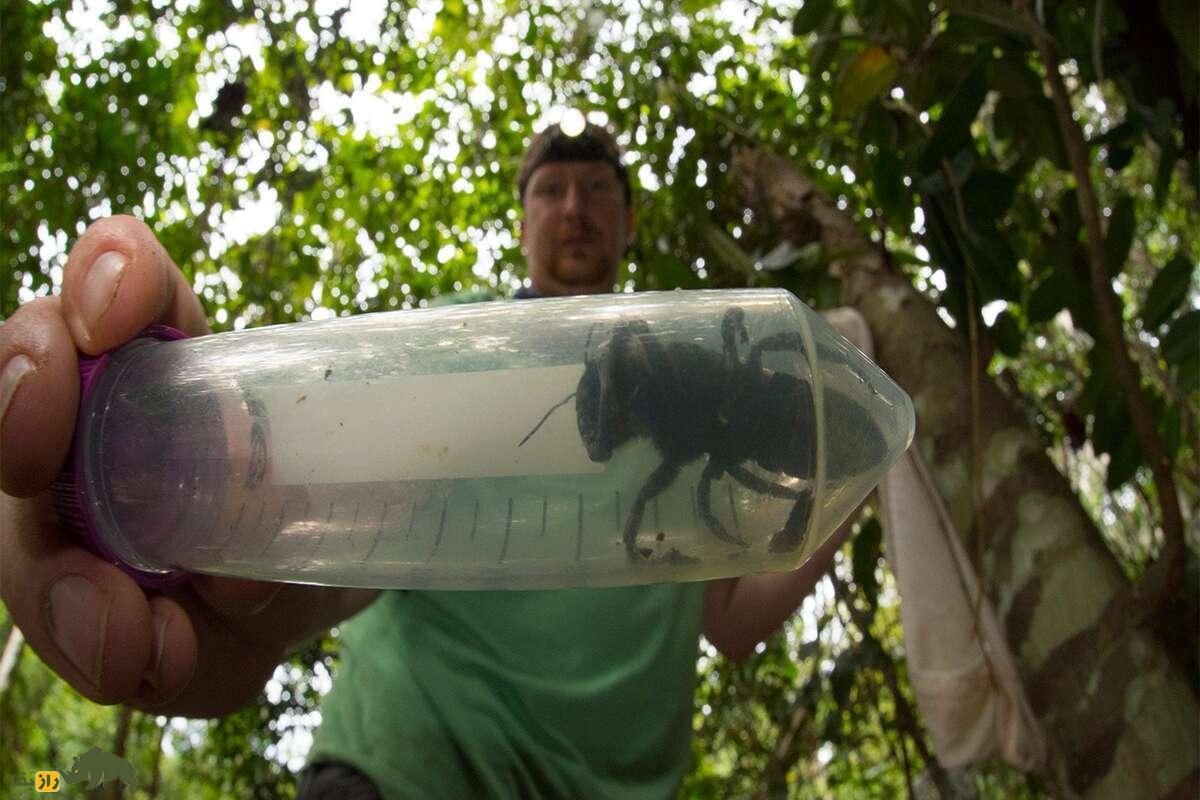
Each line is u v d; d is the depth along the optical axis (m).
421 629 0.15
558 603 0.15
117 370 0.09
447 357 0.09
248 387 0.09
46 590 0.08
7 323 0.08
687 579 0.09
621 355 0.08
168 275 0.09
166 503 0.09
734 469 0.08
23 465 0.08
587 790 0.15
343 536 0.09
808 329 0.08
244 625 0.11
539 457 0.08
